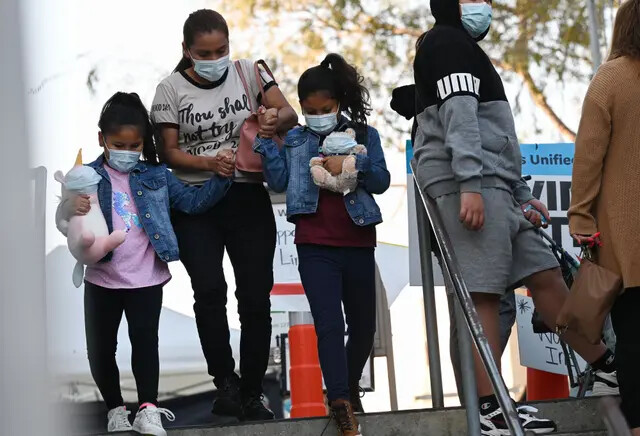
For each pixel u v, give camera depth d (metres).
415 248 9.54
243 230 7.69
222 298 7.63
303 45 23.02
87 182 6.95
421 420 6.98
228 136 7.78
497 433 6.57
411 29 23.02
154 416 6.90
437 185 6.67
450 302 7.93
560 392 9.64
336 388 6.83
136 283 7.11
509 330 8.47
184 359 14.47
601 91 6.14
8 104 4.11
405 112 7.57
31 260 4.17
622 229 6.04
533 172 10.07
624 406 5.93
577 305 6.07
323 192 7.22
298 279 10.55
